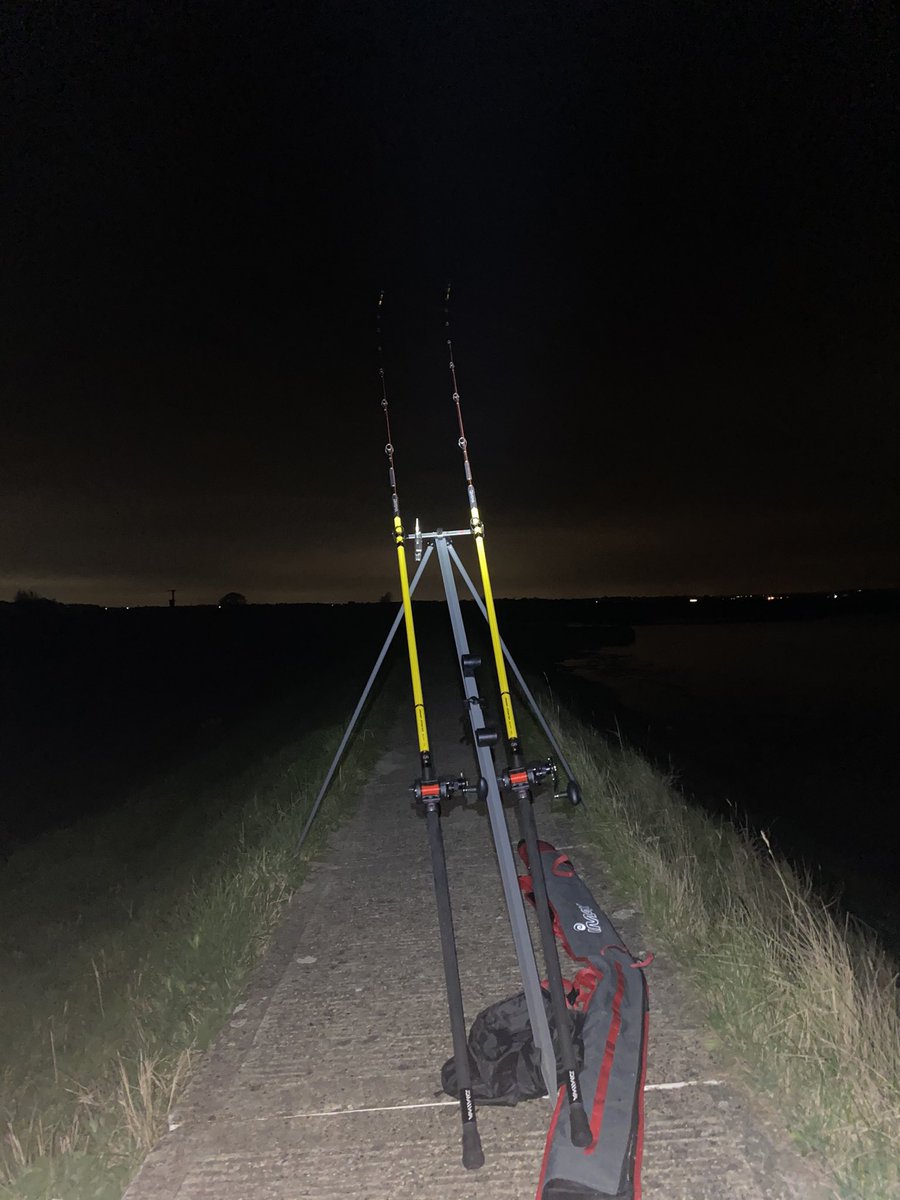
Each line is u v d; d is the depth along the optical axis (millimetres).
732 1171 2412
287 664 28531
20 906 6926
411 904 4859
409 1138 2723
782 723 16312
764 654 36188
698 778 11367
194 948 4285
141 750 15320
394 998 3709
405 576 3143
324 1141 2738
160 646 34062
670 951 3826
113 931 5633
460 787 2717
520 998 3119
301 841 5762
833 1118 2521
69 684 24672
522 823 2619
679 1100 2744
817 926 3898
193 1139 2797
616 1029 2920
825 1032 2877
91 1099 3012
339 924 4652
